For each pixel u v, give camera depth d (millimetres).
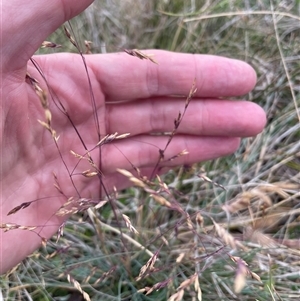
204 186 172
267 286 119
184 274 146
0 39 97
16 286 141
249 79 147
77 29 199
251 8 207
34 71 125
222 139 155
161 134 155
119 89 143
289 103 180
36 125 127
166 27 212
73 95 135
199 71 143
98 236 150
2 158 119
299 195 153
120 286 137
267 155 169
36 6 96
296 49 189
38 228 136
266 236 142
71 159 141
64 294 147
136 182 93
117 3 223
